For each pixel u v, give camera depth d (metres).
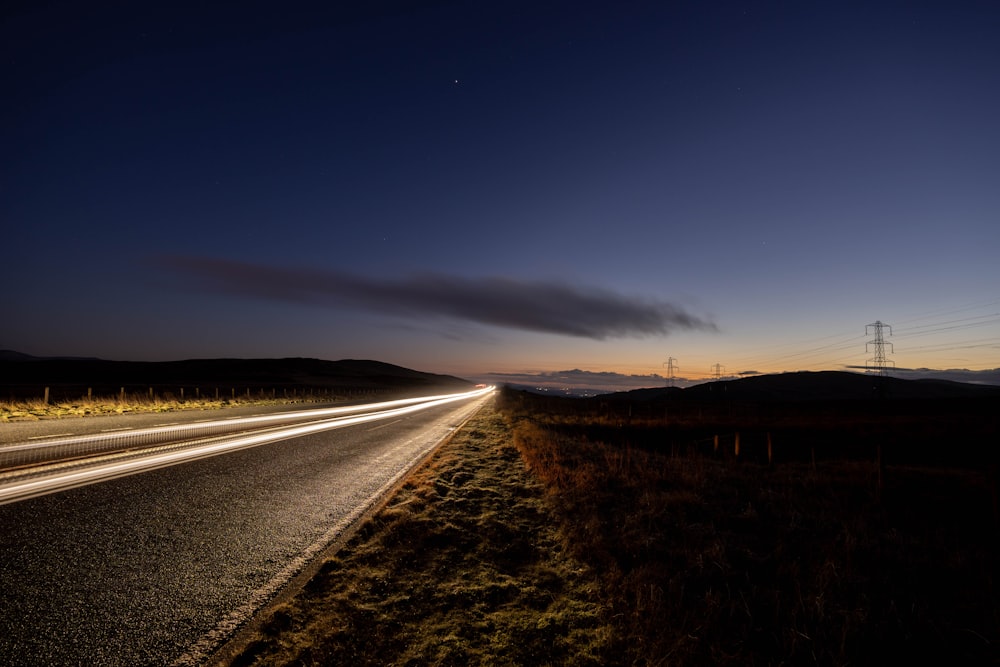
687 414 40.94
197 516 6.64
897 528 7.75
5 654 3.29
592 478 9.82
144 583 4.52
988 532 7.65
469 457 12.98
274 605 4.23
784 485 10.92
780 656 3.59
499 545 5.94
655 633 3.76
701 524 7.12
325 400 45.09
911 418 33.09
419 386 139.38
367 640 3.65
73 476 8.48
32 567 4.66
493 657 3.46
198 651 3.49
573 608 4.26
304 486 8.84
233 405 31.30
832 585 4.87
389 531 6.29
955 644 3.91
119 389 49.72
